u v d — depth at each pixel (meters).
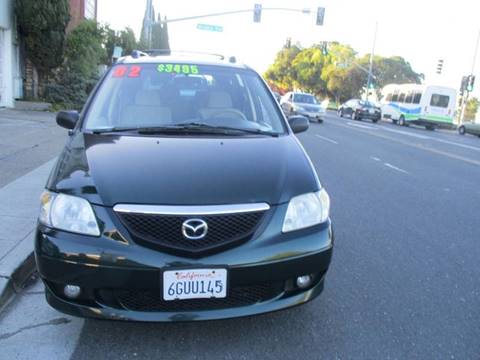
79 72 19.39
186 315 2.96
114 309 2.96
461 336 3.45
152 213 2.90
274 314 3.60
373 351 3.21
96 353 3.05
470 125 30.05
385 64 63.41
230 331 3.35
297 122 4.74
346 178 9.28
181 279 2.89
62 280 2.95
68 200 3.06
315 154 12.62
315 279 3.27
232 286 2.95
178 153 3.46
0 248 4.29
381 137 19.72
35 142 10.02
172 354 3.07
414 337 3.40
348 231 5.79
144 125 4.16
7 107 16.91
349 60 63.69
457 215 6.84
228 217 2.96
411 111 33.75
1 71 16.48
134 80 4.60
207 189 3.05
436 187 8.92
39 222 3.15
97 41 20.31
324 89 69.19
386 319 3.64
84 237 2.94
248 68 5.04
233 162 3.38
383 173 10.16
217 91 4.60
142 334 3.27
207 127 4.14
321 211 3.29
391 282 4.33
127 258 2.87
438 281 4.41
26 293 3.86
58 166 3.47
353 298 3.96
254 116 4.44
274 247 3.02
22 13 16.83
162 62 4.86
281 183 3.24
